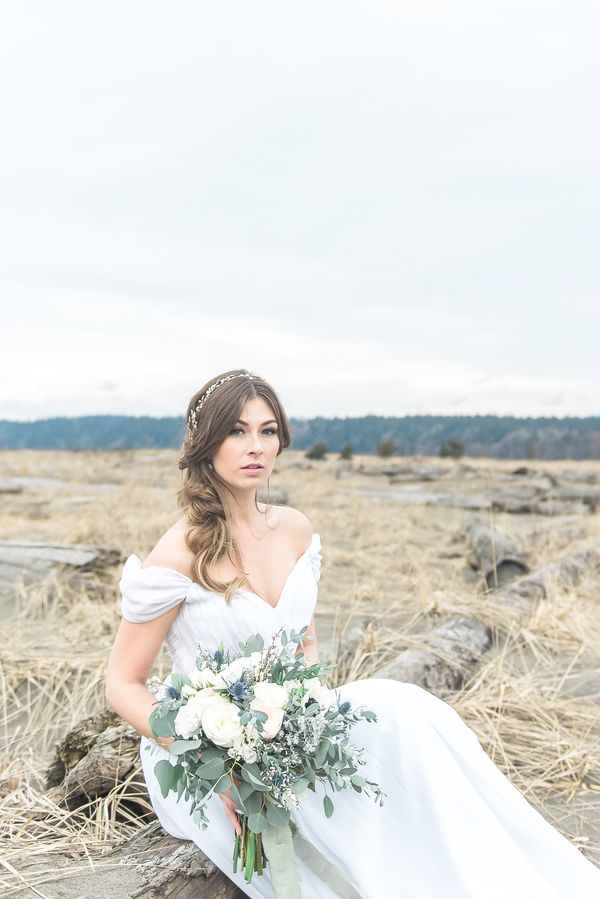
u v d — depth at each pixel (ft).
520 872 7.54
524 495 46.29
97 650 17.31
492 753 12.45
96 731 11.42
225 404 8.59
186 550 8.54
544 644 17.89
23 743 13.41
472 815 7.82
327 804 7.67
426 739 8.11
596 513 40.68
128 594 8.29
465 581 25.98
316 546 9.74
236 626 8.44
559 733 13.17
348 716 7.81
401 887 7.68
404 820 7.98
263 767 7.20
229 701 7.16
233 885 8.35
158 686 7.74
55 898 8.18
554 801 11.46
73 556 23.84
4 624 19.60
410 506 43.11
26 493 46.16
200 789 7.16
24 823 10.33
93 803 10.81
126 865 8.82
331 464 76.43
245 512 9.09
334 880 7.84
